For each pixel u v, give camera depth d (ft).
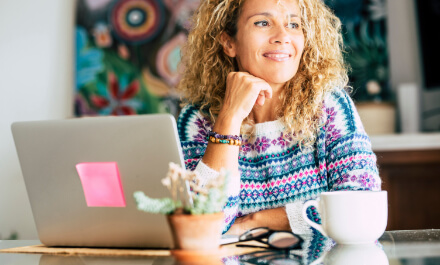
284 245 3.40
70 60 12.14
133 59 11.85
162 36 11.77
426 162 10.26
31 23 12.28
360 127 5.01
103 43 11.97
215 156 4.36
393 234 4.03
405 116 10.84
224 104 4.57
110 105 11.89
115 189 3.50
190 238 2.91
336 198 3.46
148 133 3.35
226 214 4.40
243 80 4.55
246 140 5.34
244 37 5.22
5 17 12.35
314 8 5.40
